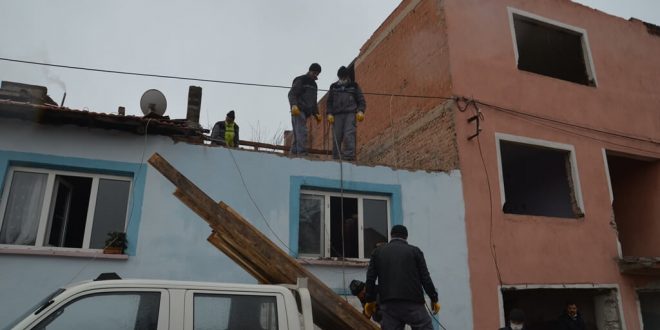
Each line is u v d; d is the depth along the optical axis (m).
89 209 7.06
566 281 9.60
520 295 10.73
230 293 4.02
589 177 10.77
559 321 9.62
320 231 8.24
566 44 12.49
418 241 8.53
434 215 8.81
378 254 5.57
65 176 7.11
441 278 8.48
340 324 4.86
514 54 11.04
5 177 6.68
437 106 10.50
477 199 9.33
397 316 5.23
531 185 12.95
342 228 8.35
